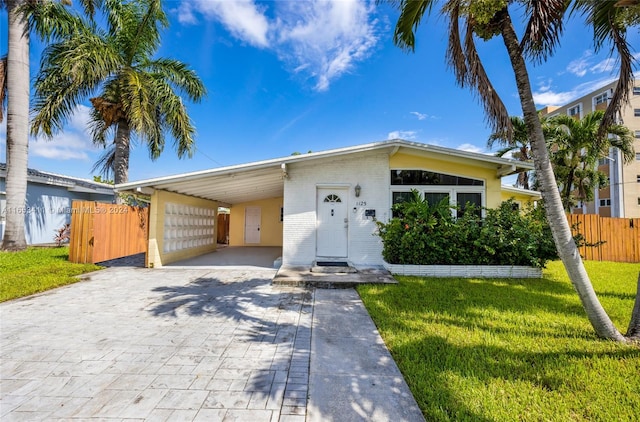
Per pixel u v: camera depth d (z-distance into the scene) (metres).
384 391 2.41
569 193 12.87
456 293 5.22
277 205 14.91
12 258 8.01
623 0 3.00
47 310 4.39
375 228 7.82
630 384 2.45
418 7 4.60
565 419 2.04
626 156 11.57
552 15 3.74
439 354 2.98
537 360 2.84
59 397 2.29
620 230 9.58
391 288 5.54
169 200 8.75
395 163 7.99
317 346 3.24
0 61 9.38
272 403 2.24
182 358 2.95
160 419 2.05
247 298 5.10
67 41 9.16
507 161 7.07
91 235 7.95
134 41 10.37
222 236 16.28
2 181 11.07
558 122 12.38
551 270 7.41
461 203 7.90
